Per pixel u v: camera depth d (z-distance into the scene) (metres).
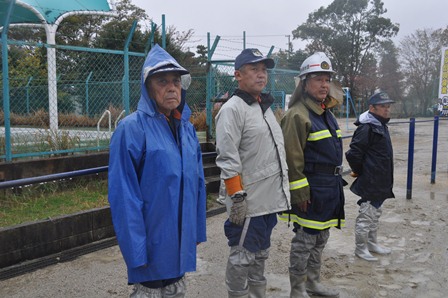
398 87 47.84
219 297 3.71
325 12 51.34
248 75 2.98
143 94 2.41
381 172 4.45
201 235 2.65
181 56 18.58
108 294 3.76
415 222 5.88
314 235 3.38
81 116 10.77
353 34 51.03
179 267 2.36
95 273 4.21
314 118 3.35
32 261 4.38
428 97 45.66
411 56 46.44
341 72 51.28
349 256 4.66
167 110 2.50
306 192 3.22
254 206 2.97
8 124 5.95
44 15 10.37
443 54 8.27
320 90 3.34
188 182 2.41
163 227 2.30
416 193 7.67
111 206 2.21
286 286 3.91
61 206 5.44
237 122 2.92
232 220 2.88
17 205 5.44
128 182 2.23
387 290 3.79
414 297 3.65
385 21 49.84
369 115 4.49
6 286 3.92
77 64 11.76
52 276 4.15
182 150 2.43
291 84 12.20
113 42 16.56
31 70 12.70
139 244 2.19
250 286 3.24
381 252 4.68
